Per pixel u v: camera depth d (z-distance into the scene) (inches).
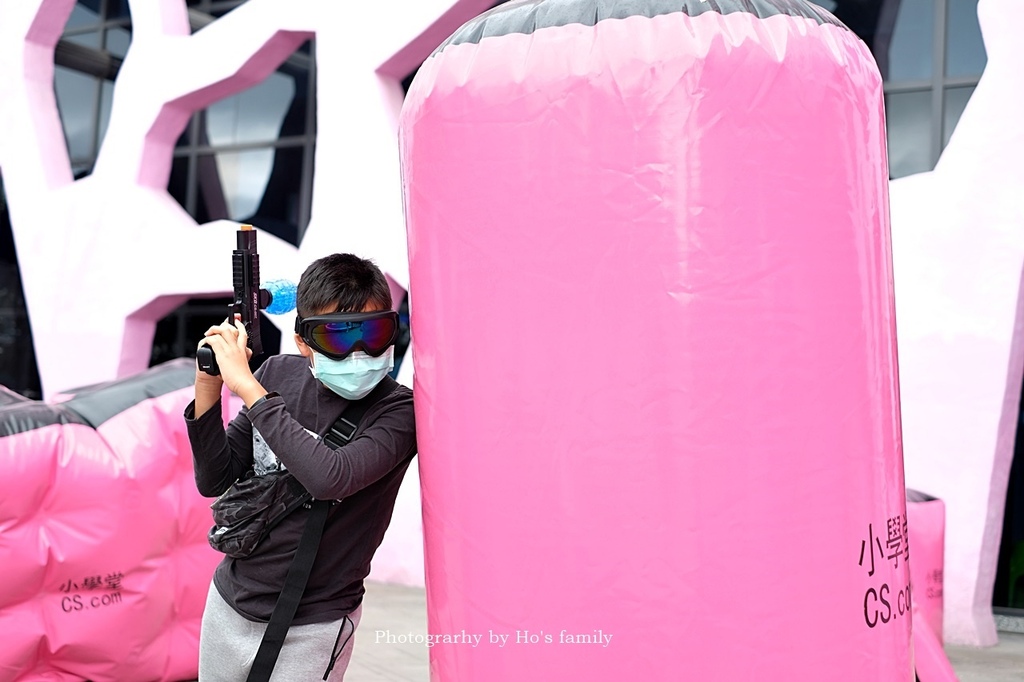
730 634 56.1
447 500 62.3
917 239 215.6
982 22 211.8
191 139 370.0
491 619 60.1
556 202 57.6
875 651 60.0
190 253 287.3
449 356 61.8
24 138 323.9
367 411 70.0
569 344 57.4
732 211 56.3
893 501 62.9
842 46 62.1
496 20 62.7
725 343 56.1
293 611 67.0
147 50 300.0
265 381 73.4
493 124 59.5
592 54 57.6
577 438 57.4
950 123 245.1
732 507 56.1
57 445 143.6
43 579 140.6
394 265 249.6
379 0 253.8
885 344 63.2
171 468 152.2
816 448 57.9
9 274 396.2
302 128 350.6
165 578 150.6
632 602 56.7
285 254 269.6
